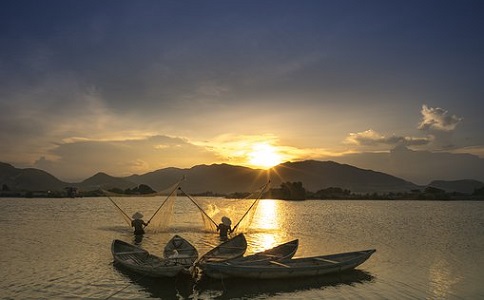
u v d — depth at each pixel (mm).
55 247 33250
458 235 47250
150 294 19766
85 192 188250
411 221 67375
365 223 62469
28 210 84625
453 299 19906
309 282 22078
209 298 19375
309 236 43812
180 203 140500
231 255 26031
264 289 20688
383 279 23250
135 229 41562
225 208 108562
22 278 22469
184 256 23469
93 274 23344
